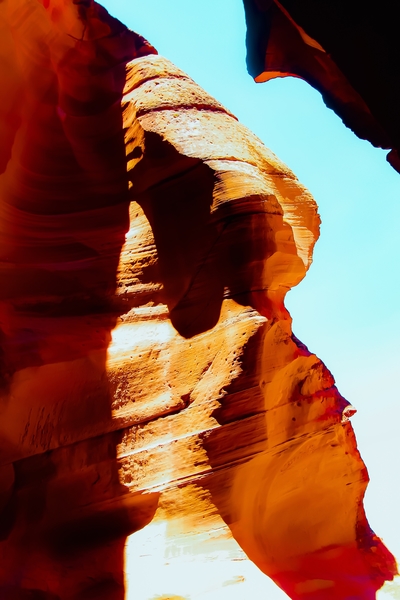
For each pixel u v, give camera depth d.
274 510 7.64
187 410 7.00
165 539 6.64
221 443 6.79
